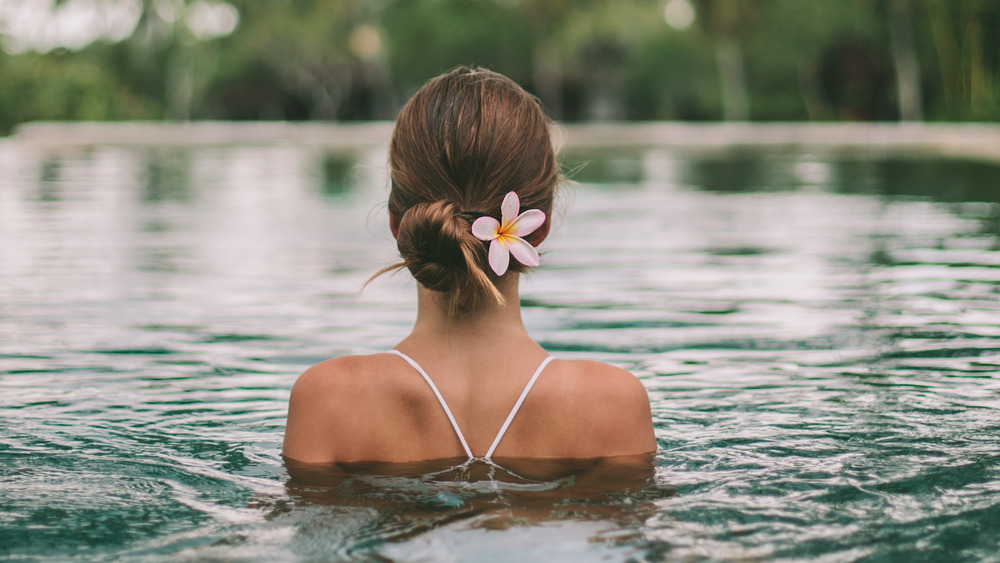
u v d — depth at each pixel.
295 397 1.70
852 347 3.09
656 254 5.81
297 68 40.12
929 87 33.00
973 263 5.14
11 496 1.60
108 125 26.53
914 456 1.83
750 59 41.06
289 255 5.84
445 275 1.53
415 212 1.52
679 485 1.62
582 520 1.42
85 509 1.54
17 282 4.78
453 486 1.56
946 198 9.30
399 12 44.34
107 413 2.28
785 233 6.78
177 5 36.00
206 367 2.89
